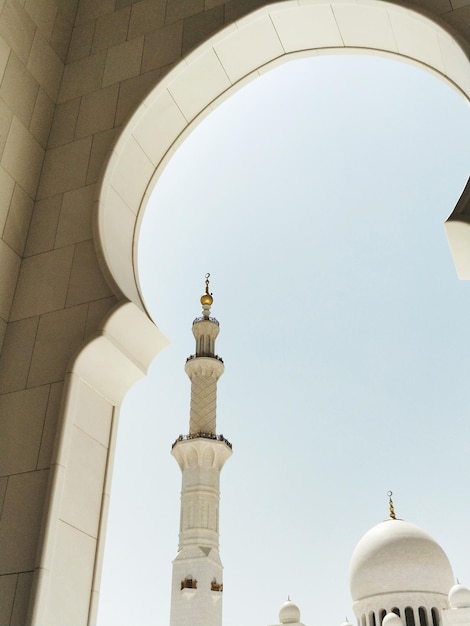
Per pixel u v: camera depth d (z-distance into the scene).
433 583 39.59
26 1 8.54
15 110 7.87
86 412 6.18
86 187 7.67
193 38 8.48
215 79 8.68
